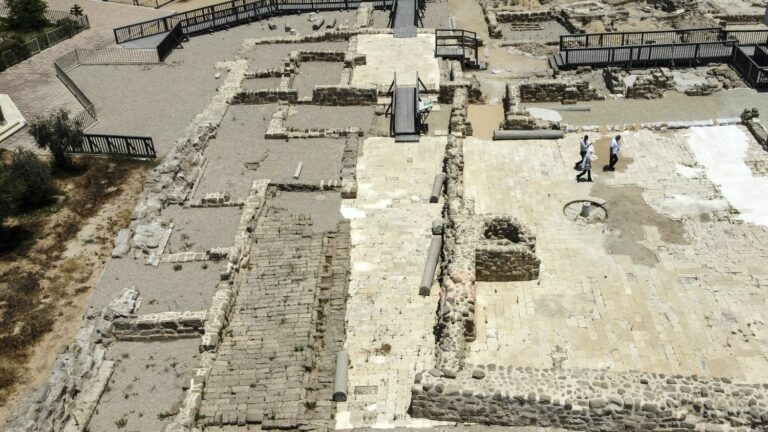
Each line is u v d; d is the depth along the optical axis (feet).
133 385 76.07
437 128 119.85
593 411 63.41
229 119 126.62
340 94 128.26
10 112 133.18
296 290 86.84
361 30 157.58
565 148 111.75
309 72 143.95
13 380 77.10
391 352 76.38
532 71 142.92
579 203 98.58
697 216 94.38
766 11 158.51
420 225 95.71
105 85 145.18
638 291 82.48
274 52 155.33
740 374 70.95
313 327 81.15
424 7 180.65
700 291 81.87
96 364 78.02
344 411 70.08
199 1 206.18
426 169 108.06
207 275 89.61
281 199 103.50
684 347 74.59
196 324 81.35
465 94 123.75
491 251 82.53
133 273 90.89
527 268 84.07
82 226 102.53
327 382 73.72
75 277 92.07
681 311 79.25
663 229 92.38
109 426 71.31
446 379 66.80
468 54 149.07
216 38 168.66
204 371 75.36
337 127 121.60
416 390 66.54
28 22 181.47
